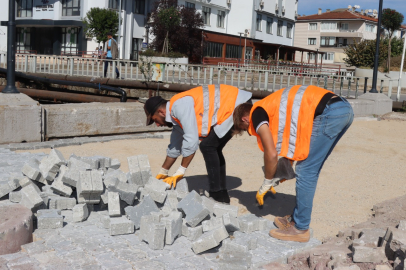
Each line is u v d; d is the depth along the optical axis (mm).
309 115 3596
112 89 15859
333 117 3541
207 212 3883
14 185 4457
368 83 26812
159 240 3629
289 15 51062
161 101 4445
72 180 4383
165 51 33094
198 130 4402
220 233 3617
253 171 6715
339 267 3172
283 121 3703
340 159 7770
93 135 9039
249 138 9648
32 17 38406
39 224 3969
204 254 3600
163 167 4848
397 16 40281
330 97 3613
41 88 20688
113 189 4258
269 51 47719
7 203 4352
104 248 3629
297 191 3826
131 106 9500
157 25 33688
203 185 5750
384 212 4789
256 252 3676
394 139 10180
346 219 4746
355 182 6266
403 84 26781
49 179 4766
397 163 7598
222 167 4809
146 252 3572
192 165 6941
